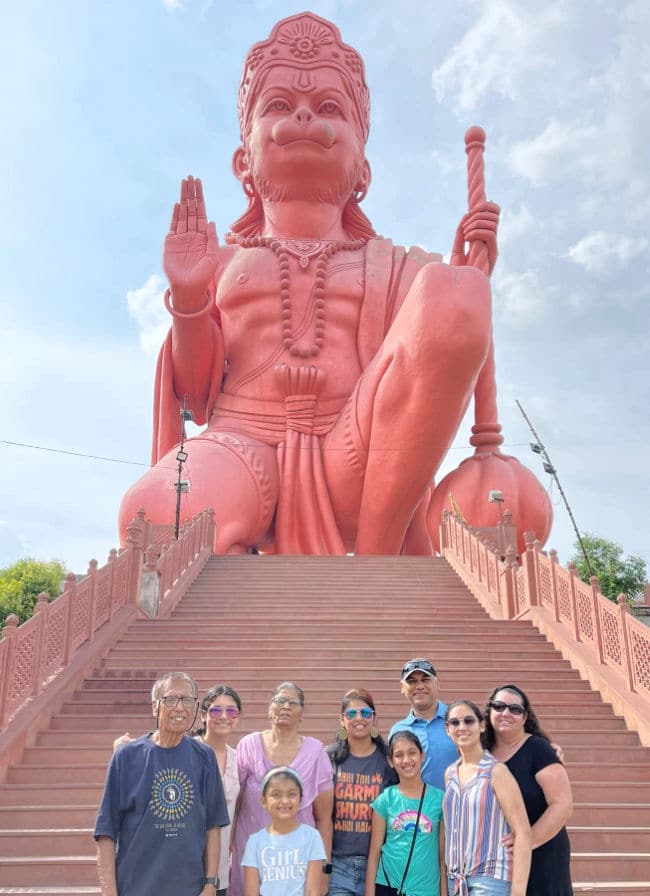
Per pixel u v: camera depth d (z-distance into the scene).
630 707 8.90
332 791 4.26
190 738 3.86
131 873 3.50
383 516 20.06
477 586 14.41
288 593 13.98
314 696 9.20
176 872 3.51
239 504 19.91
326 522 20.55
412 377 18.02
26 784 7.30
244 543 20.45
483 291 17.59
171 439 22.75
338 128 22.72
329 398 21.58
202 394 23.03
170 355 22.78
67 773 7.52
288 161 22.52
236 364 22.28
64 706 8.97
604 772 7.86
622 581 29.53
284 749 4.30
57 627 9.45
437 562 16.38
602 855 6.34
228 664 10.23
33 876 6.01
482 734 4.15
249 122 23.47
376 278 22.28
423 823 4.02
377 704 8.96
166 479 20.00
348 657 10.50
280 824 3.83
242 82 23.98
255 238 22.84
